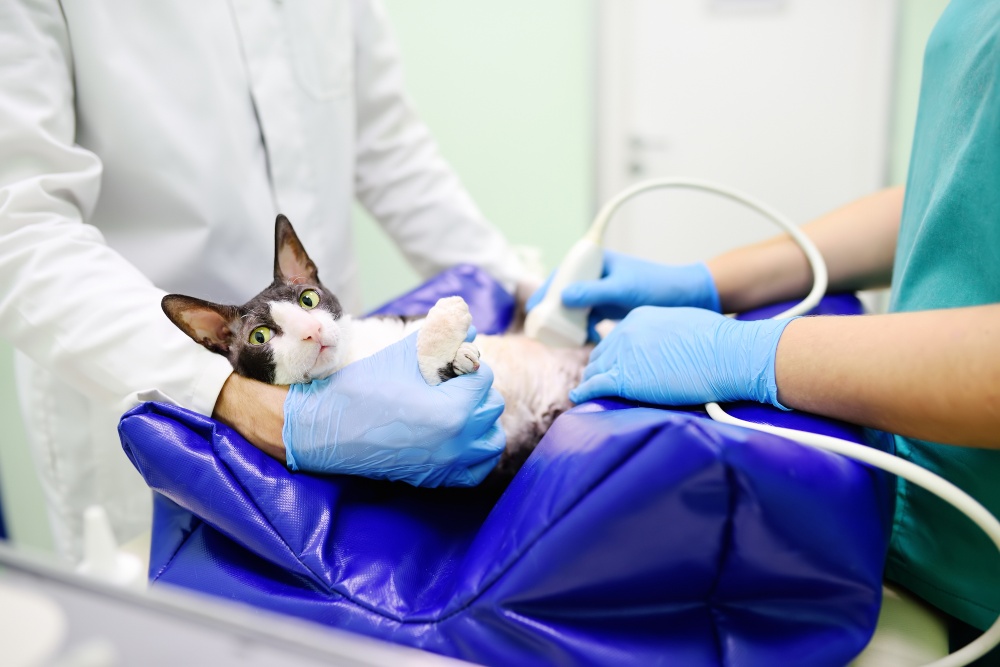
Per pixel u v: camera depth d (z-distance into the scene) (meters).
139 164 0.90
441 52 2.64
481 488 0.76
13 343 0.76
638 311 0.72
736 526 0.45
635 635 0.48
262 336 0.72
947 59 0.64
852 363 0.54
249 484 0.59
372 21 1.15
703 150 2.73
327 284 1.11
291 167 1.04
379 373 0.69
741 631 0.48
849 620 0.47
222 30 0.95
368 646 0.31
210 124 0.94
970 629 0.63
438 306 0.68
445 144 2.75
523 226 2.80
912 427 0.51
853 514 0.45
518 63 2.60
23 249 0.73
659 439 0.43
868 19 2.46
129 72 0.88
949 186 0.59
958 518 0.58
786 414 0.58
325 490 0.63
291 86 1.02
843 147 2.61
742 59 2.61
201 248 0.95
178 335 0.72
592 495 0.44
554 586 0.46
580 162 2.67
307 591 0.55
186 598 0.31
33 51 0.79
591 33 2.51
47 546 1.62
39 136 0.77
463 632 0.48
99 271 0.74
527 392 0.83
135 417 0.60
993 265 0.56
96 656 0.28
